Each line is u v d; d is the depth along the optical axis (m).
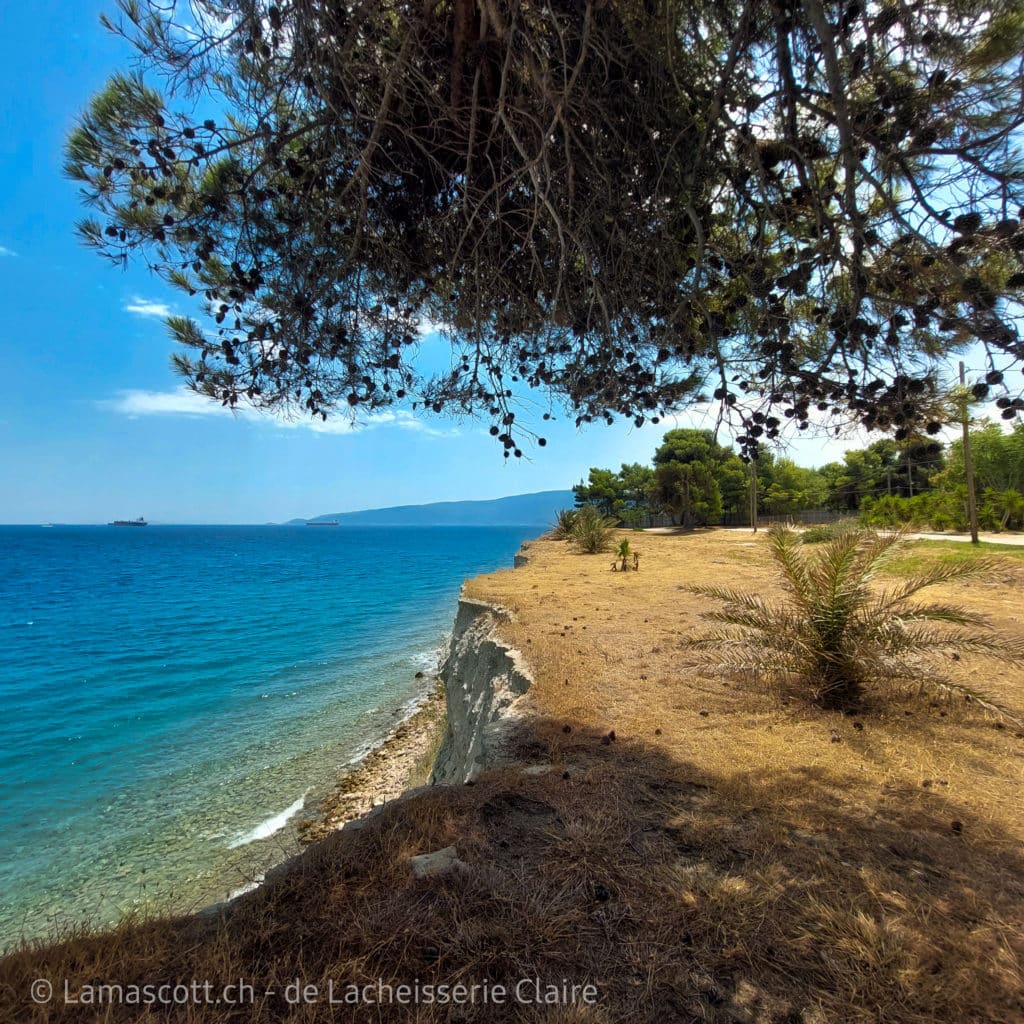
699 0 2.10
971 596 10.56
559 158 2.63
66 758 9.04
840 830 2.89
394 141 2.73
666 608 10.03
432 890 2.26
